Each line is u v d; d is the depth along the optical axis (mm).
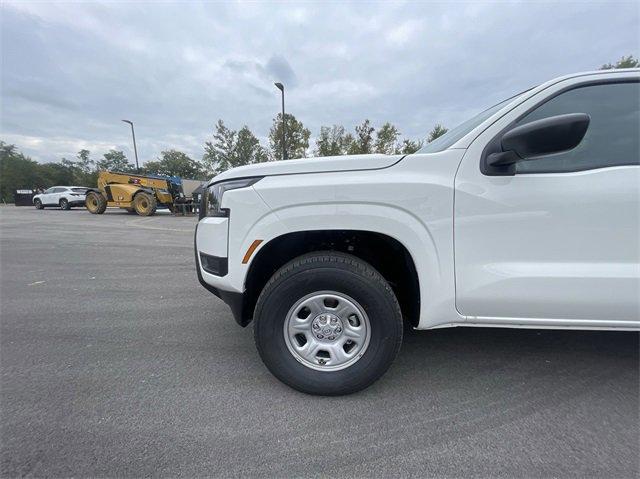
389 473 1588
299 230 2049
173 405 2088
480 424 1907
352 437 1815
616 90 1993
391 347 2076
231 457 1685
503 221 1943
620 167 1923
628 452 1698
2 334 3141
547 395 2170
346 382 2111
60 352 2787
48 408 2051
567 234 1919
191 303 4004
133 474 1584
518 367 2514
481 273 1986
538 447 1735
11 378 2391
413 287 2139
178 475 1581
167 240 9086
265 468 1621
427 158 2021
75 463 1643
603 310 1946
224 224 2170
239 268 2150
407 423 1922
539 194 1914
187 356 2723
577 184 1902
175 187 19906
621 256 1908
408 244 1995
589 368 2486
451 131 2686
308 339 2170
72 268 5832
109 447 1745
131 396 2180
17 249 7652
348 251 2406
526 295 1964
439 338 2998
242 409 2049
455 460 1659
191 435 1831
